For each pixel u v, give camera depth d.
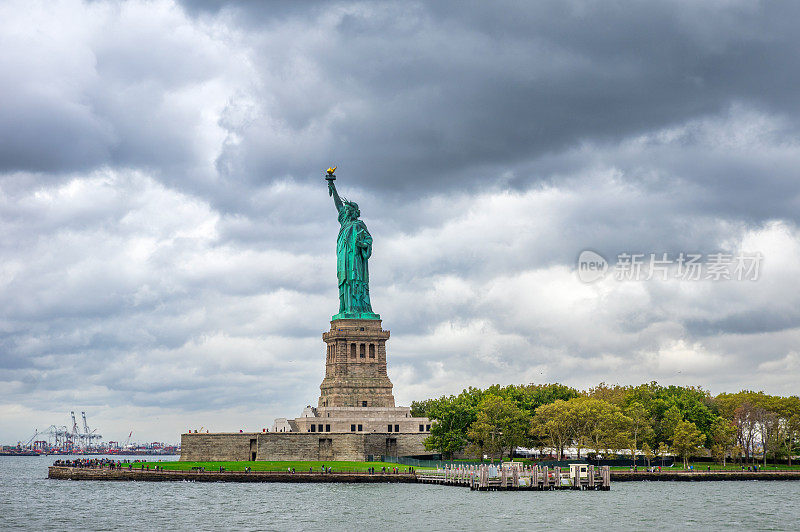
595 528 188.00
